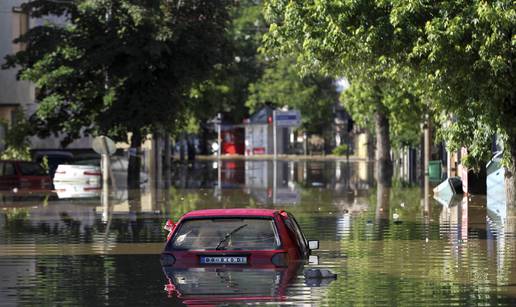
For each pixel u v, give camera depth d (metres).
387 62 54.06
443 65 49.53
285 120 193.62
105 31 96.69
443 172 100.38
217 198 73.69
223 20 99.75
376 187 88.19
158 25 94.44
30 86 119.81
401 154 141.25
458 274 31.73
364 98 100.25
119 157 102.94
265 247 30.50
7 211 61.47
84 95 100.75
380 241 42.00
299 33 56.03
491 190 68.94
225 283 28.61
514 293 27.84
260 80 194.38
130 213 59.47
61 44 97.88
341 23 51.84
